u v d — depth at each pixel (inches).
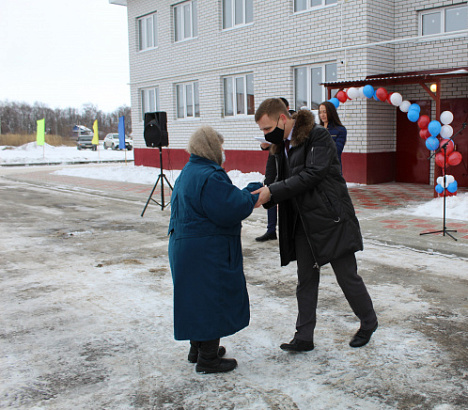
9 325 161.9
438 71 444.1
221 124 644.7
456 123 450.6
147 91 784.3
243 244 272.1
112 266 232.8
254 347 143.0
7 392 119.9
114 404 113.9
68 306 179.0
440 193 368.8
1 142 2130.9
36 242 289.0
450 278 201.5
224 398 115.6
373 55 472.4
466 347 139.3
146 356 138.7
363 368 128.5
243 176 566.3
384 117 490.6
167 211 395.2
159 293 192.2
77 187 565.0
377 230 278.7
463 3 438.6
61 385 123.0
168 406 112.7
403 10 478.6
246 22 597.0
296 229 136.6
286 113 130.8
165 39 716.0
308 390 118.3
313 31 513.3
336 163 131.2
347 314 166.2
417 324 156.1
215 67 639.1
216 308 119.5
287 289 194.4
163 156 748.6
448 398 113.0
